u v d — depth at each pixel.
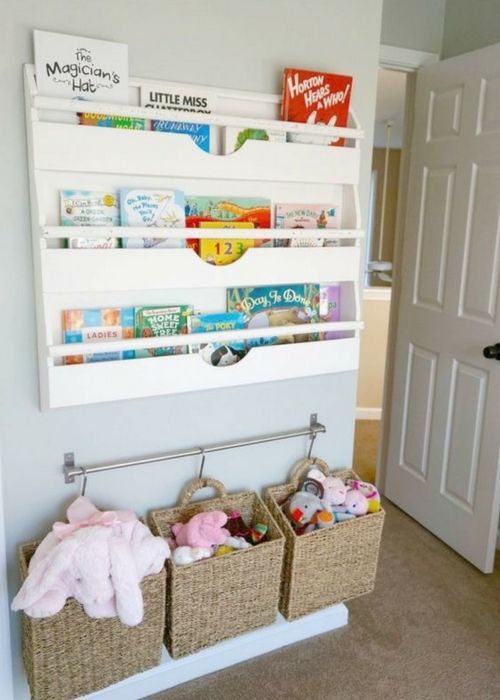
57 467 1.44
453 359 2.37
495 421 2.16
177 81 1.39
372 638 1.87
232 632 1.53
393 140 5.60
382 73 3.22
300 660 1.76
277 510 1.64
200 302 1.48
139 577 1.29
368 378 4.01
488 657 1.82
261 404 1.69
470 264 2.25
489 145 2.13
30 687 1.34
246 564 1.48
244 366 1.48
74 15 1.25
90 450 1.47
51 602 1.20
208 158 1.36
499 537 2.44
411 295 2.60
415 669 1.75
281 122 1.42
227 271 1.41
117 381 1.34
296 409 1.75
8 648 1.44
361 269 1.64
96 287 1.28
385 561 2.33
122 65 1.29
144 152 1.29
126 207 1.33
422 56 2.47
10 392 1.34
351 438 1.88
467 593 2.14
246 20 1.44
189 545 1.46
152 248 1.33
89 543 1.22
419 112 2.48
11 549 1.42
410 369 2.64
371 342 3.94
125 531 1.32
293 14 1.49
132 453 1.52
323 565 1.62
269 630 1.76
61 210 1.28
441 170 2.39
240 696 1.61
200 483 1.59
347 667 1.74
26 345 1.34
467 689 1.69
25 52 1.21
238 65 1.45
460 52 2.42
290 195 1.55
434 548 2.44
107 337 1.37
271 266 1.46
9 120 1.23
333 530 1.60
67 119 1.26
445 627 1.94
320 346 1.58
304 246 1.53
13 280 1.29
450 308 2.37
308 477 1.74
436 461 2.50
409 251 2.60
